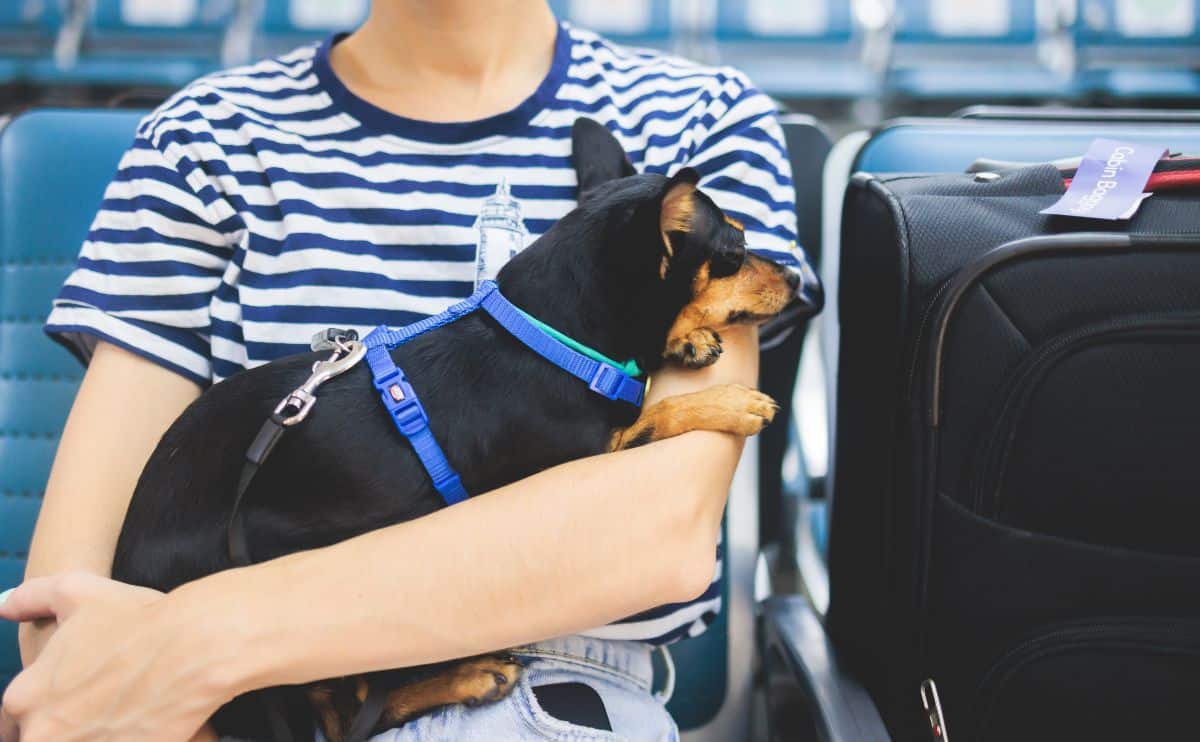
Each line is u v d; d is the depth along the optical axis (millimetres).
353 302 1069
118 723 846
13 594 921
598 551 867
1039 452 990
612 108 1165
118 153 1454
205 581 878
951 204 1067
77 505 998
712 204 1058
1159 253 963
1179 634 995
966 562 1025
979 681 1044
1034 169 1092
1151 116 1457
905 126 1421
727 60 4098
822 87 3951
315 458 970
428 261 1090
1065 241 971
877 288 1112
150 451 1047
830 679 1193
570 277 1021
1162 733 1022
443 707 962
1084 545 999
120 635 859
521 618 863
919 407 1031
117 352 1066
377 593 853
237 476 972
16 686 867
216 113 1119
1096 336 961
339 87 1133
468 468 969
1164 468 975
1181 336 953
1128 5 4020
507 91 1156
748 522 1470
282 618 846
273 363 1025
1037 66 4082
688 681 1390
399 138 1115
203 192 1079
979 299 995
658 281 1023
